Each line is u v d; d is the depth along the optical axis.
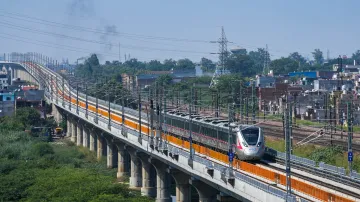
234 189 87.69
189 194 135.25
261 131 108.31
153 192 158.38
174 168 132.62
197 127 135.62
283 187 80.06
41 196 127.44
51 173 150.12
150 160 145.25
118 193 127.44
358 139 146.88
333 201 68.75
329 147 133.12
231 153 92.00
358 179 88.94
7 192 135.38
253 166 90.38
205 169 99.81
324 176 94.25
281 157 109.12
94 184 130.25
